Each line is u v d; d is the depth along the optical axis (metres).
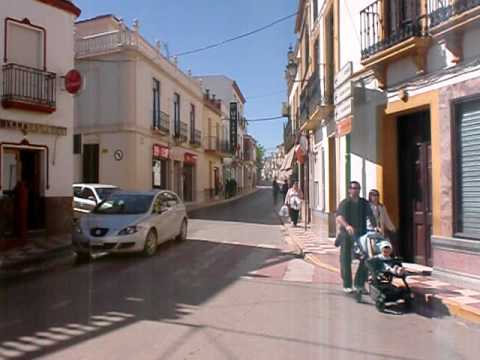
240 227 19.45
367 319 6.42
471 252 7.65
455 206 8.10
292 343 5.35
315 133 18.05
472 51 7.71
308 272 9.95
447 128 8.23
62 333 5.63
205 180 40.56
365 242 7.43
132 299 7.38
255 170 93.38
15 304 7.03
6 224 13.22
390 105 9.81
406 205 10.07
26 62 14.23
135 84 24.73
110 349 5.08
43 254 11.90
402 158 10.16
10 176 14.04
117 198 12.91
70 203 15.62
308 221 19.70
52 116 14.90
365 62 10.18
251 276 9.46
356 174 11.39
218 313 6.61
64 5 15.26
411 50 8.83
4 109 13.52
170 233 13.41
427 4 8.58
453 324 6.21
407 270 8.93
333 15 13.38
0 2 13.38
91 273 9.62
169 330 5.78
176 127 31.77
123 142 24.58
